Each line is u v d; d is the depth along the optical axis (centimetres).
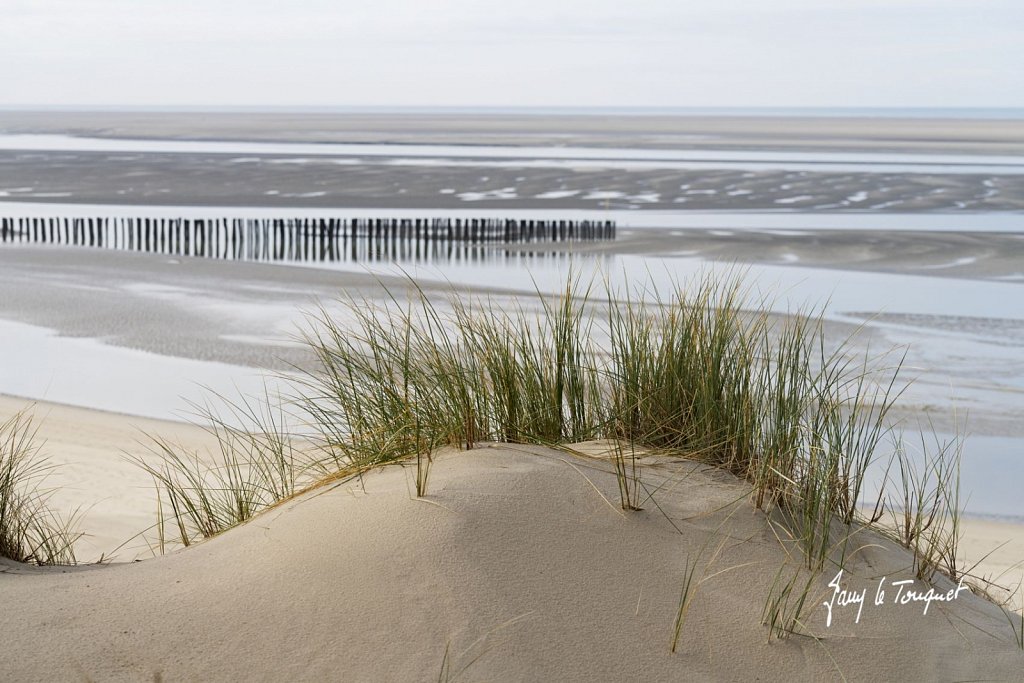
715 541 289
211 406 984
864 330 1350
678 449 349
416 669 227
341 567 258
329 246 2402
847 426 356
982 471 810
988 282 1847
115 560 489
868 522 333
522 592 254
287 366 1170
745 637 255
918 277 1894
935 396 1029
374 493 296
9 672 218
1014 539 651
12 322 1438
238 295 1653
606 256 2197
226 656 228
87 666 222
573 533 279
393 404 360
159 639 233
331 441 389
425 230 2511
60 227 2636
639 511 295
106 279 1819
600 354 389
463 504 282
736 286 459
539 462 321
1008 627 288
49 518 581
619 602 258
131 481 707
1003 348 1273
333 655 229
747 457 342
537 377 371
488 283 1820
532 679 229
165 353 1254
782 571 282
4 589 261
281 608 245
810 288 1741
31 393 1062
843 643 259
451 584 252
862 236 2472
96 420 940
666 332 382
